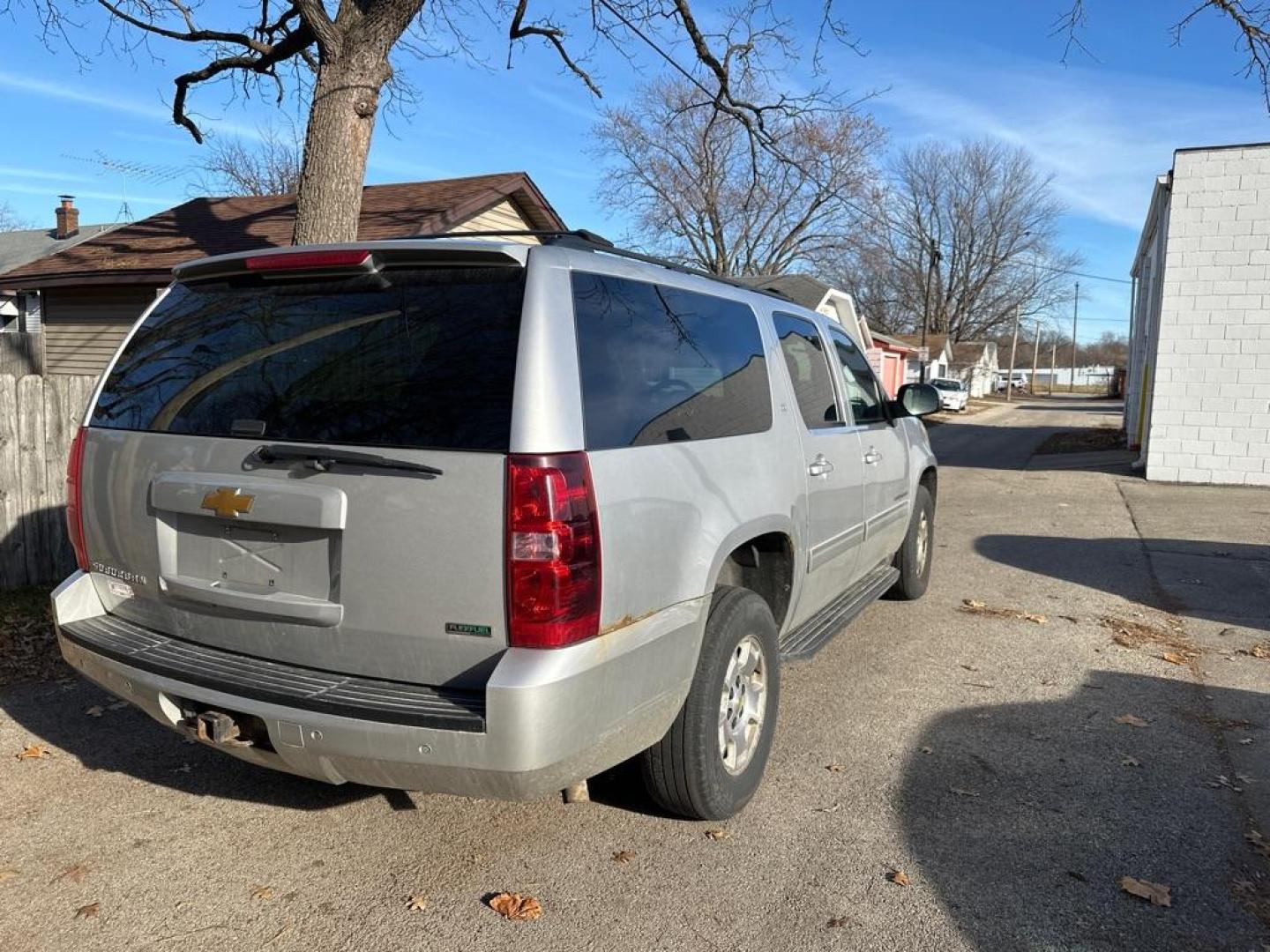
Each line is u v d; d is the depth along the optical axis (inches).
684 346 132.1
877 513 207.8
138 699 121.0
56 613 132.5
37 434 262.8
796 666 209.8
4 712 177.3
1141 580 298.4
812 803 144.6
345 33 293.0
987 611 259.1
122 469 126.7
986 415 1573.6
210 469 116.9
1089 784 151.7
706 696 127.6
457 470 101.7
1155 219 635.5
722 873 124.7
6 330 749.3
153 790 147.3
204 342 126.6
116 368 136.3
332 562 109.3
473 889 120.6
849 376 203.8
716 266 1338.6
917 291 2596.0
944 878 124.0
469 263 110.3
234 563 117.1
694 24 371.9
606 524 105.4
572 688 101.0
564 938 110.5
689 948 108.7
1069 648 225.1
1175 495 489.4
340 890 120.0
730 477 133.6
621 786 150.1
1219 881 124.0
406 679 107.9
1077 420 1349.7
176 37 348.5
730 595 134.8
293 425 112.5
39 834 133.3
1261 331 507.5
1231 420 519.5
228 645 119.6
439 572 102.9
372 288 115.5
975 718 179.5
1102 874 125.4
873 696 191.2
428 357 108.1
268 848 130.2
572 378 106.2
